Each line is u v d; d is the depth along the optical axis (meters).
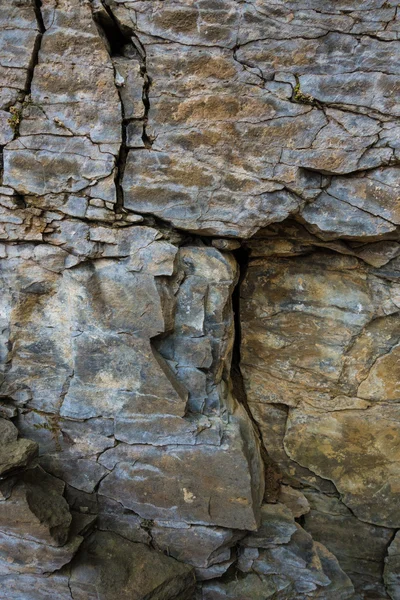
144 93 2.33
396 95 2.25
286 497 3.06
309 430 3.04
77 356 2.56
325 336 2.87
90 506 2.69
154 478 2.61
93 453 2.64
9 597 2.42
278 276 2.88
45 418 2.66
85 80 2.30
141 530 2.67
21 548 2.34
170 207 2.45
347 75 2.25
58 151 2.38
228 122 2.34
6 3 2.22
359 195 2.42
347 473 3.04
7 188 2.41
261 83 2.29
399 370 2.83
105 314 2.52
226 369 2.88
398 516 3.01
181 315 2.58
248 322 2.97
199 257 2.56
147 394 2.54
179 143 2.38
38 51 2.28
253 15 2.20
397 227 2.46
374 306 2.77
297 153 2.36
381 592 3.11
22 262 2.51
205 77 2.29
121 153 2.40
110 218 2.44
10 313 2.56
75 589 2.35
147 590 2.37
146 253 2.46
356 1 2.16
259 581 2.72
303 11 2.19
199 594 2.69
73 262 2.48
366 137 2.31
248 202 2.44
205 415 2.60
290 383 3.00
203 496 2.58
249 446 2.73
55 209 2.44
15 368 2.63
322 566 2.86
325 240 2.63
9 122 2.35
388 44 2.20
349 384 2.91
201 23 2.23
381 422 2.92
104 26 2.32
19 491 2.29
